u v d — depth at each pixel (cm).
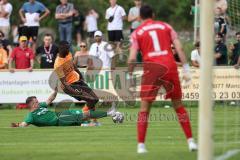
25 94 5484
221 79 5297
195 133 3788
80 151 3033
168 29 2961
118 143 3397
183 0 13162
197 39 5684
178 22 13338
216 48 5466
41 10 6250
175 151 2977
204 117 2556
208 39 2591
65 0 6291
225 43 5484
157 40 2939
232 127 3966
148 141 3456
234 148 3053
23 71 5456
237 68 5291
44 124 4231
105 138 3625
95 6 11031
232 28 5162
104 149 3122
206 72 2577
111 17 5916
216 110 5097
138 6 6047
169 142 3406
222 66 5303
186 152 2927
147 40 2942
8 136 3769
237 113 4850
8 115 5031
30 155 2903
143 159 2748
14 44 7006
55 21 10838
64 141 3509
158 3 13562
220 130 3819
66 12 6278
